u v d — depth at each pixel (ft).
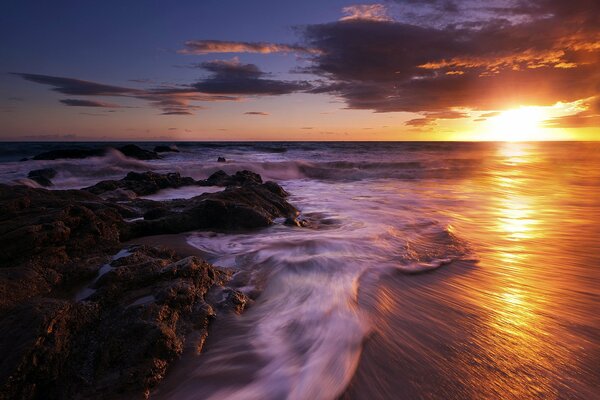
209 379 11.39
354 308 16.07
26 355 10.02
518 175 80.74
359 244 25.50
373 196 51.26
